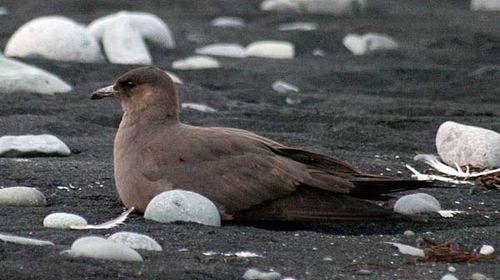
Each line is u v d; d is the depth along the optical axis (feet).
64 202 35.55
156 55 71.97
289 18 92.63
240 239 31.12
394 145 47.03
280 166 32.81
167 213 32.48
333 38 81.35
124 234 30.04
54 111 51.55
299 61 71.46
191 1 104.06
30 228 31.96
